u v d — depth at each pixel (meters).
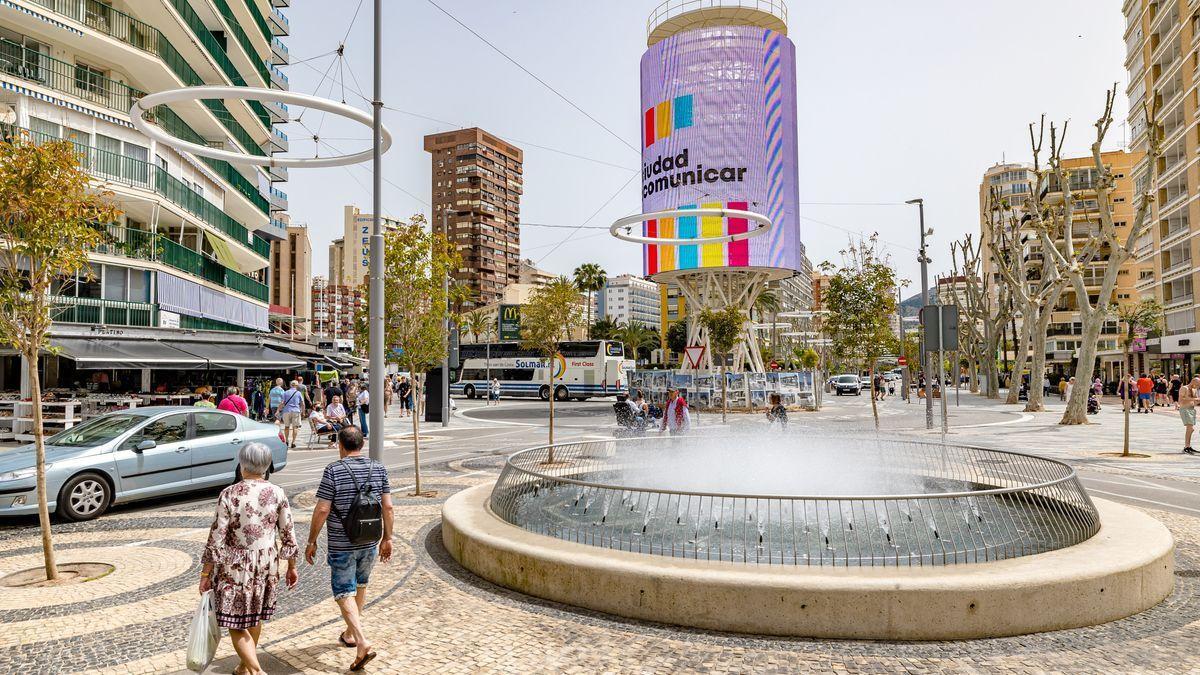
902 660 4.59
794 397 34.84
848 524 5.87
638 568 5.41
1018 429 23.81
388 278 12.24
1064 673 4.39
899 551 5.82
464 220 134.50
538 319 15.77
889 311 21.72
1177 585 6.16
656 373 35.31
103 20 24.16
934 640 4.91
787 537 6.11
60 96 22.09
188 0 29.17
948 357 61.56
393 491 11.61
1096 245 26.34
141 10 26.00
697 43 35.28
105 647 4.99
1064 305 75.00
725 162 34.88
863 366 22.42
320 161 13.71
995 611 4.96
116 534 8.68
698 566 5.47
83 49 23.89
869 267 22.00
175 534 8.67
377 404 10.09
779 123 35.31
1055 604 5.08
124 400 20.27
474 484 12.27
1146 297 58.16
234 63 36.31
